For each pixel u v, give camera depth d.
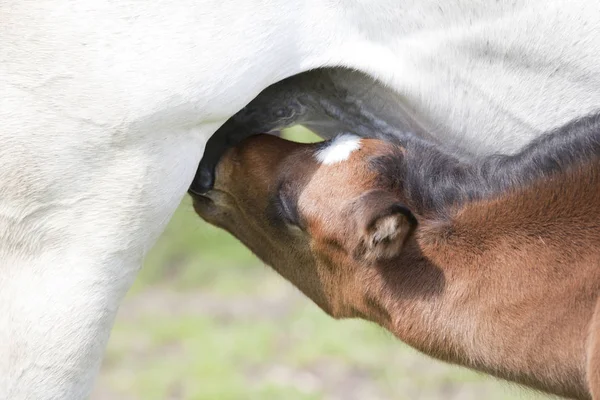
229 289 12.16
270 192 5.54
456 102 5.15
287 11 4.79
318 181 5.39
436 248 5.18
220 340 10.40
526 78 5.09
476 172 5.20
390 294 5.27
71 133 4.62
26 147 4.62
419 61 5.03
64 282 4.72
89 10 4.55
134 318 11.45
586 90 5.09
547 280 4.91
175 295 12.17
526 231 5.04
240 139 5.64
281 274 5.80
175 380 9.62
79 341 4.75
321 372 9.59
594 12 4.90
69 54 4.56
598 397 4.52
